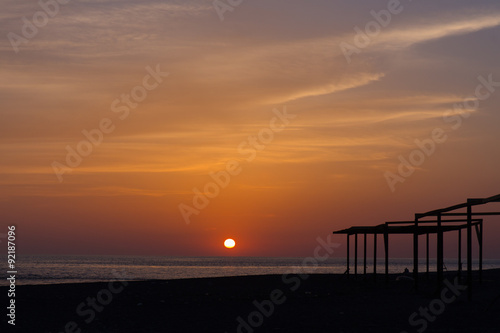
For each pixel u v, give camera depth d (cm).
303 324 1580
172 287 2820
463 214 2162
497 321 1583
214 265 16162
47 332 1463
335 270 10681
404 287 2936
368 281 3578
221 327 1543
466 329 1444
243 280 3462
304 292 2609
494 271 4925
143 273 8762
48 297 2236
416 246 2559
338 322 1609
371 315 1752
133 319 1689
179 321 1653
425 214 2323
